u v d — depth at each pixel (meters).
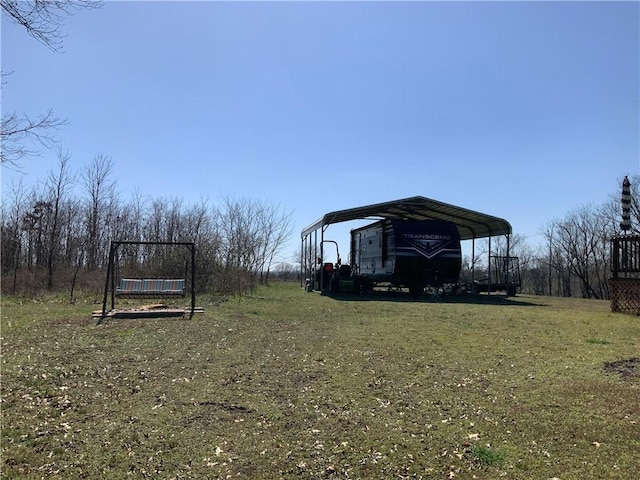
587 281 44.09
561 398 5.34
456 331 10.03
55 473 3.63
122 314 11.52
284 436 4.34
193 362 7.05
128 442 4.20
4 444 4.13
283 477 3.59
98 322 10.68
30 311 12.59
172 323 10.68
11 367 6.57
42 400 5.30
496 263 27.52
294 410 5.01
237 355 7.52
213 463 3.81
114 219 29.39
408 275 20.80
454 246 20.88
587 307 17.48
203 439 4.27
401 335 9.41
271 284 36.34
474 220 24.34
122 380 6.09
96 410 5.01
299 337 9.13
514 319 12.47
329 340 8.82
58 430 4.46
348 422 4.67
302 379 6.16
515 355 7.57
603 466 3.70
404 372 6.49
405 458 3.88
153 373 6.43
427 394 5.53
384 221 21.78
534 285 52.03
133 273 20.36
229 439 4.27
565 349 8.08
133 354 7.54
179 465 3.78
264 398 5.40
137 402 5.27
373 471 3.67
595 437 4.25
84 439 4.26
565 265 46.62
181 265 20.11
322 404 5.20
